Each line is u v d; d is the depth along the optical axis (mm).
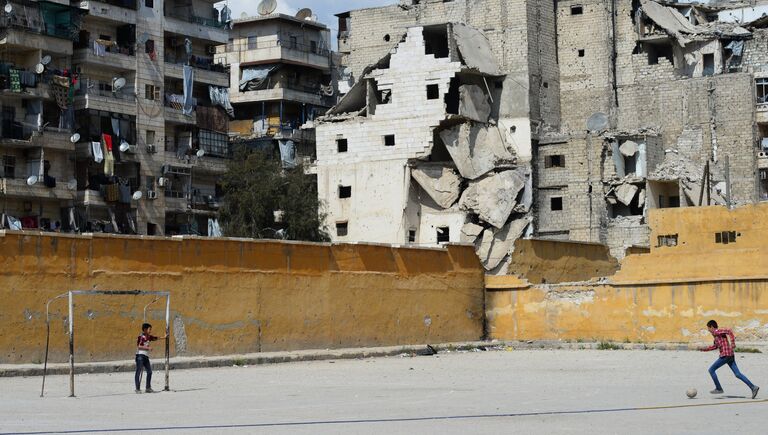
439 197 86750
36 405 32031
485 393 35094
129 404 32250
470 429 26328
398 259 57781
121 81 83688
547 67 91812
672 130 89562
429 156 88750
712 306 56219
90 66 83062
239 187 86625
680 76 91125
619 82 92562
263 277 51625
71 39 81062
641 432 25797
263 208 84812
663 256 57906
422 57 87062
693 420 27875
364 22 98062
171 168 87000
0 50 79000
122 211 83188
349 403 32219
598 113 91125
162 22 87875
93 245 46031
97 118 82000
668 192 88938
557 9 94000
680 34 91062
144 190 84938
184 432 25922
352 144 88500
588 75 92562
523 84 89250
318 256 54000
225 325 50031
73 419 28516
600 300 59062
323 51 108312
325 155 89375
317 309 53688
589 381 39312
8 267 43594
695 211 57469
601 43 92438
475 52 88938
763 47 90000
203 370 45781
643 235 85562
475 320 61594
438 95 86688
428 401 32656
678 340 56906
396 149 87125
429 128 86188
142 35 86125
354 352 52875
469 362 49719
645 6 92562
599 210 87125
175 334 48250
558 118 92688
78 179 81938
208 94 92188
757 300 55250
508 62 90062
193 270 49125
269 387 37906
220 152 91750
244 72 105250
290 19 105500
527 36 89812
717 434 25422
